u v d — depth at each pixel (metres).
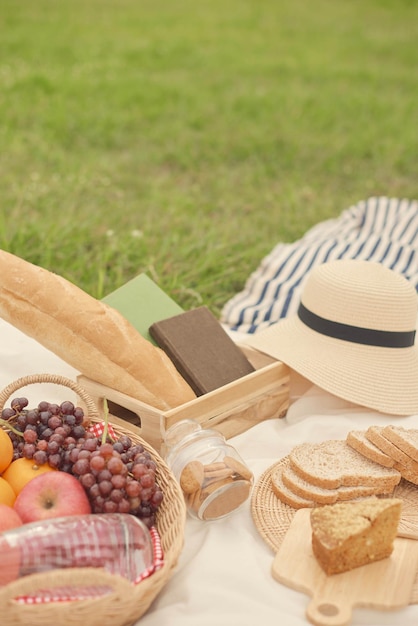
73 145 7.52
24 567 1.82
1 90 8.73
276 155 7.56
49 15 13.59
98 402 2.78
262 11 15.38
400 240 4.96
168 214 5.71
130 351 2.69
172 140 7.81
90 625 1.83
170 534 2.12
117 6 15.05
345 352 2.97
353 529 2.03
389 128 8.37
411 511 2.37
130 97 9.02
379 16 15.13
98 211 5.61
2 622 1.77
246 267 4.80
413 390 2.93
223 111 8.80
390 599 1.99
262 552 2.22
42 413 2.36
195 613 2.01
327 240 4.89
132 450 2.24
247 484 2.35
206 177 6.93
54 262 4.61
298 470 2.43
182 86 9.65
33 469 2.22
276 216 5.91
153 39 12.31
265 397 2.97
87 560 1.87
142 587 1.85
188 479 2.30
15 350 3.34
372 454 2.48
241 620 1.96
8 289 2.66
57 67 10.06
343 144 7.80
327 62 11.38
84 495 2.11
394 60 11.80
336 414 3.03
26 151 7.02
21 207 5.49
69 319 2.66
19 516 2.06
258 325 4.00
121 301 3.07
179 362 2.85
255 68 10.80
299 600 2.03
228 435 2.86
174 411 2.58
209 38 12.66
